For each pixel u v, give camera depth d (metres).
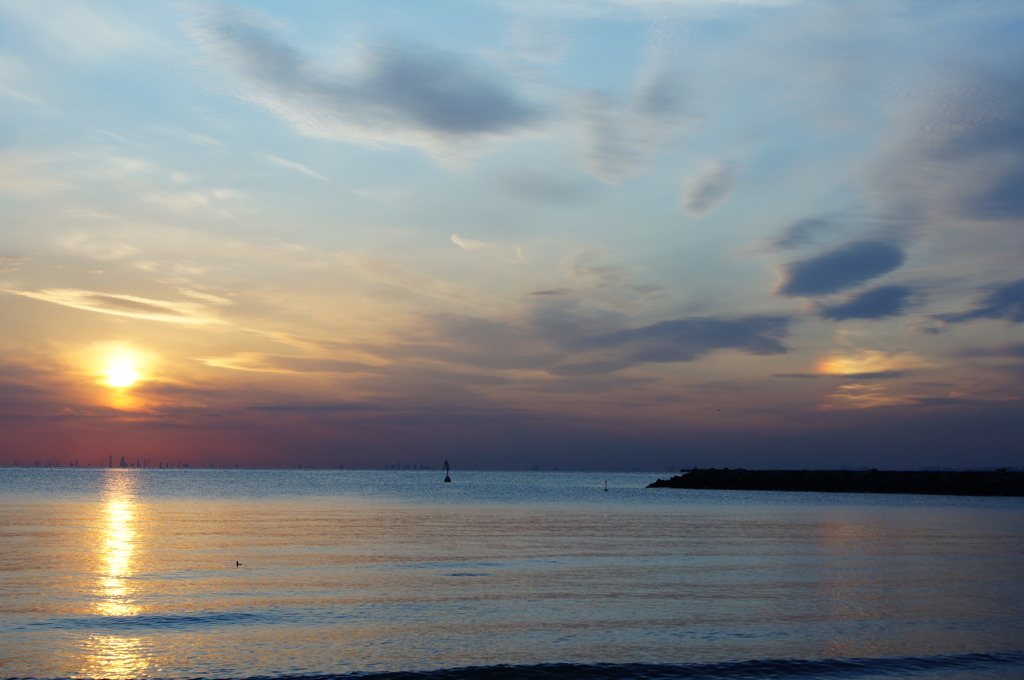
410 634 23.14
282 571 34.25
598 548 44.41
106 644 21.73
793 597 29.09
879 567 37.12
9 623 23.97
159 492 130.38
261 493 131.00
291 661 20.30
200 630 23.33
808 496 129.50
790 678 19.47
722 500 114.19
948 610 27.00
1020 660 20.92
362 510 81.81
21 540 46.31
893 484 144.00
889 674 19.77
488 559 38.88
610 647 22.00
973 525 64.12
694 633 23.59
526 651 21.52
